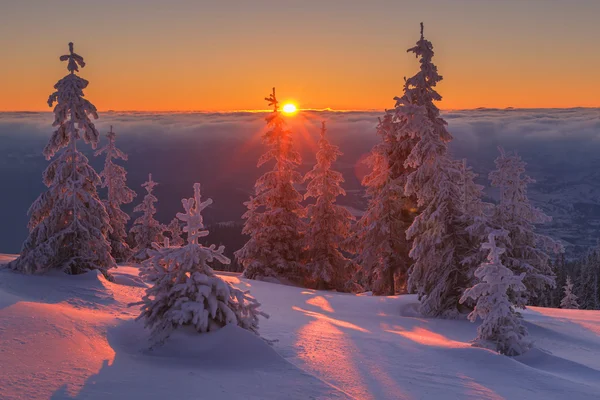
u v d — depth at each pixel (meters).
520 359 13.64
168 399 7.16
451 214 22.47
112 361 8.80
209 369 8.88
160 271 10.24
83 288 16.45
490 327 14.15
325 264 34.19
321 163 35.41
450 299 21.92
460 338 17.78
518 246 22.16
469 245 22.58
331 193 35.22
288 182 35.47
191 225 10.33
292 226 35.28
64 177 19.06
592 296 67.38
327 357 10.61
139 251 40.78
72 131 19.33
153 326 10.55
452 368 10.48
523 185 22.69
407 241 32.09
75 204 18.78
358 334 14.30
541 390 9.33
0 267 18.50
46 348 8.90
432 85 29.00
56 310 11.70
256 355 9.60
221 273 38.97
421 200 23.27
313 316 18.36
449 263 21.92
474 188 27.67
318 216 35.12
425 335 17.33
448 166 23.28
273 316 17.27
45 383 7.31
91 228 19.08
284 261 34.25
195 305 9.93
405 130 24.06
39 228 18.22
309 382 8.52
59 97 19.17
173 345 9.77
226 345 9.70
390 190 31.75
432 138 23.44
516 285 14.46
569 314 24.80
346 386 8.59
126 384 7.61
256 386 8.11
